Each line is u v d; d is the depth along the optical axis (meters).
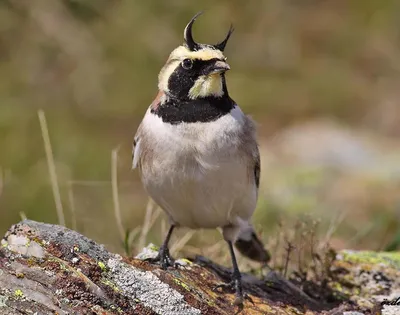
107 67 17.53
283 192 14.12
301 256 9.62
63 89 17.09
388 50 19.56
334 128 17.33
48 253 6.94
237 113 8.05
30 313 6.45
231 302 7.68
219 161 7.81
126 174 14.79
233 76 18.45
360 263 9.01
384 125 17.62
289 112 17.89
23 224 7.19
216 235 11.15
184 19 18.38
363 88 18.70
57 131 15.77
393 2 20.30
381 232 12.55
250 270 9.59
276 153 16.36
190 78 7.89
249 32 19.23
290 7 20.16
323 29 19.84
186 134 7.80
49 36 17.73
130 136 16.11
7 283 6.61
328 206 13.76
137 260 7.48
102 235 12.27
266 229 12.42
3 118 15.91
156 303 6.98
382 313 7.74
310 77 18.73
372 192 14.50
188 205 8.20
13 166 14.67
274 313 7.65
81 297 6.69
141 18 18.16
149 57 17.77
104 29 17.98
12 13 17.88
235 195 8.09
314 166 15.53
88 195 13.87
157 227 11.69
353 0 20.59
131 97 17.16
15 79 17.11
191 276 7.89
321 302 8.43
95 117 16.58
